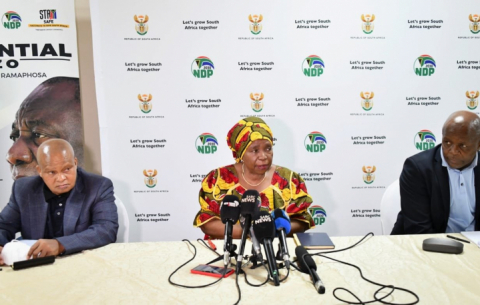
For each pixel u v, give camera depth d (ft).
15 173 8.32
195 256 5.43
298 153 8.66
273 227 4.51
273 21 8.31
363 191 8.77
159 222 8.70
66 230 6.90
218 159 8.61
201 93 8.45
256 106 8.52
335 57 8.42
